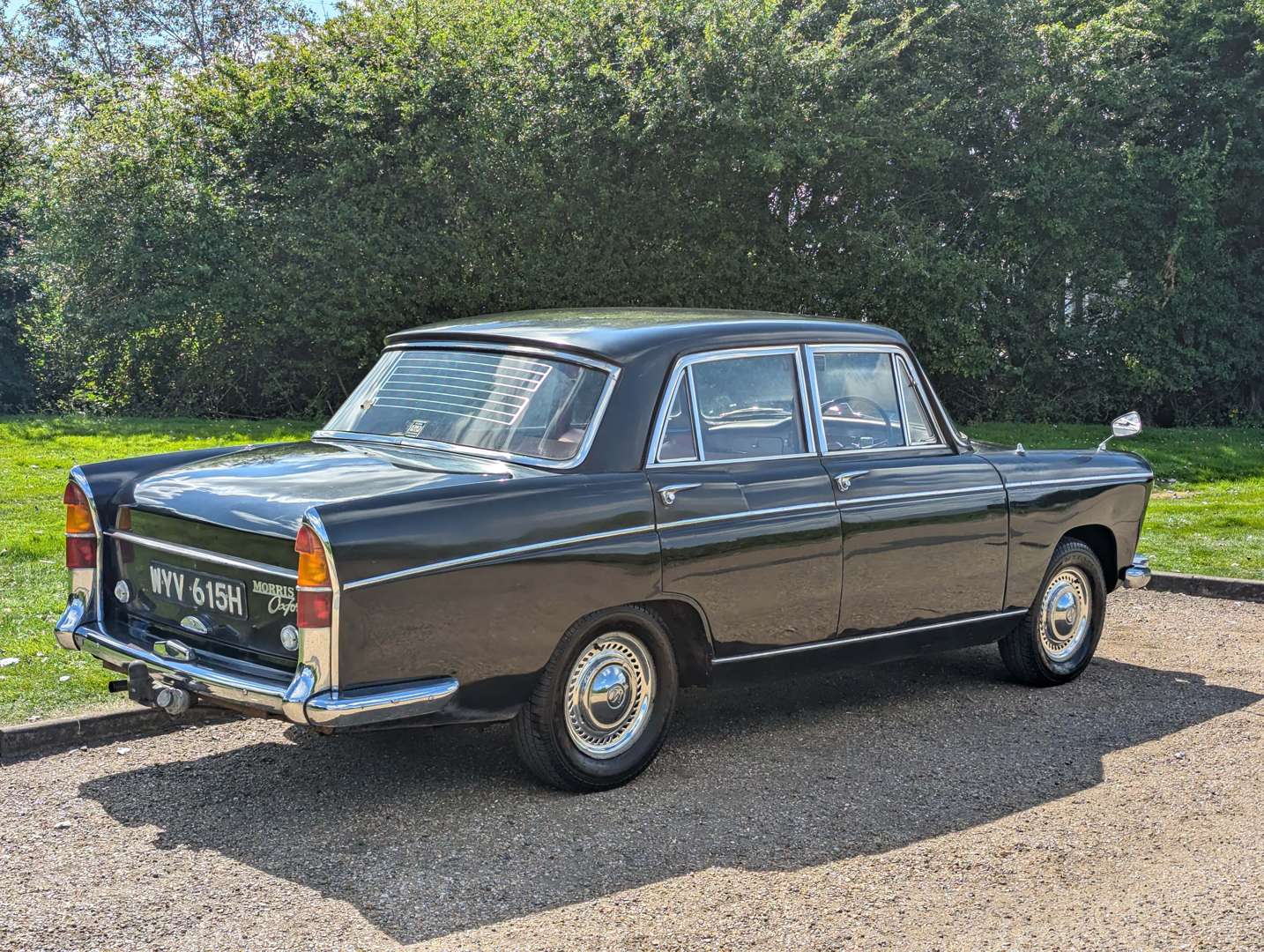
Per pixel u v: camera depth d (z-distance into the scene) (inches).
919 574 238.1
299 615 169.8
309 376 858.8
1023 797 203.3
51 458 549.0
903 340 246.7
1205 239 908.6
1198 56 937.5
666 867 172.1
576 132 796.0
